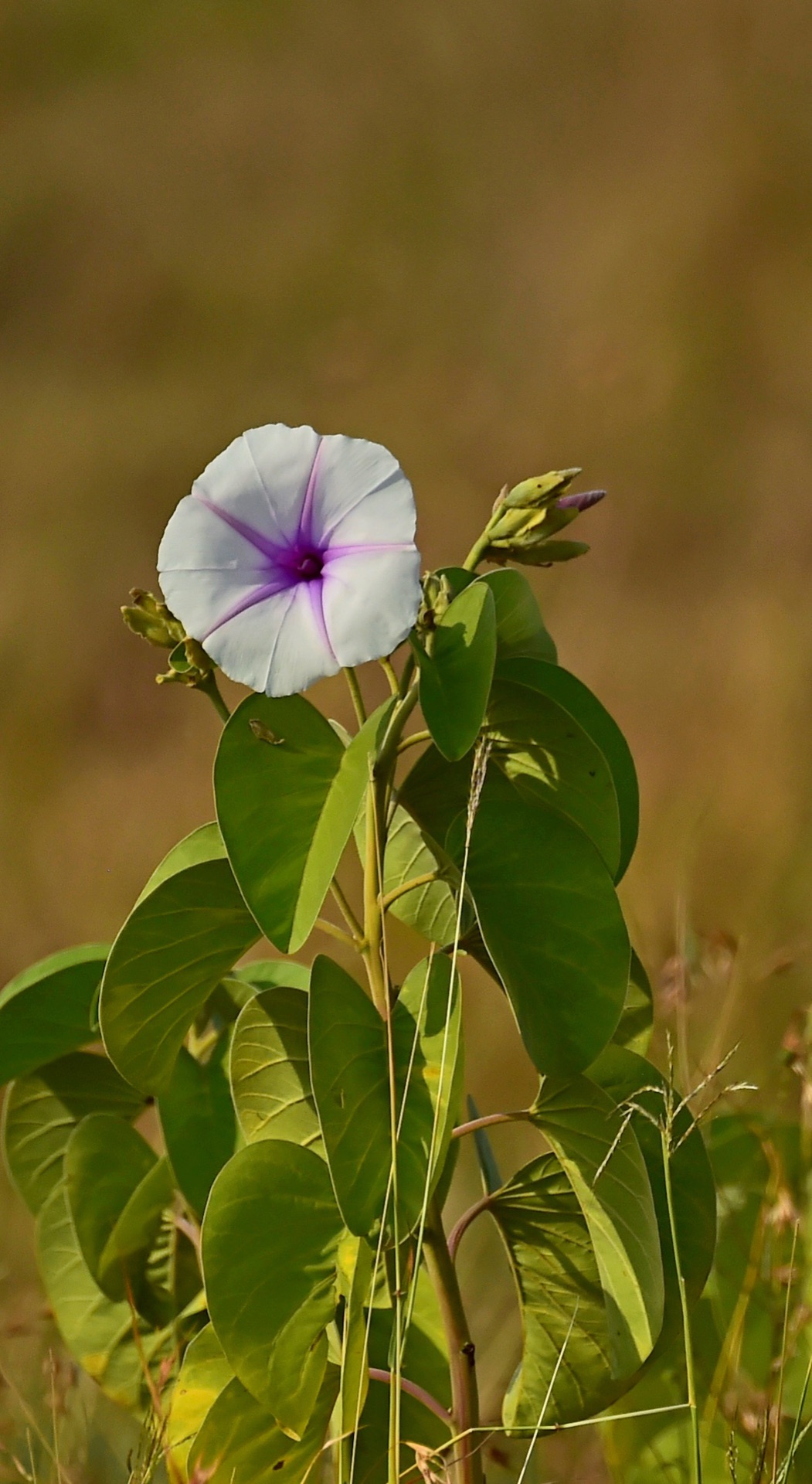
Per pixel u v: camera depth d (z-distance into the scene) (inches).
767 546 221.8
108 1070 91.0
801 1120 92.8
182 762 187.6
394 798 86.3
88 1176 89.7
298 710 84.8
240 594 84.3
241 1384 85.7
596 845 86.0
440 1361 88.4
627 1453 89.3
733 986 95.7
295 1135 86.0
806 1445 88.9
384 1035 85.0
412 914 87.7
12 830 169.8
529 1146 101.3
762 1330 91.2
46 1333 94.7
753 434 253.8
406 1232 84.0
